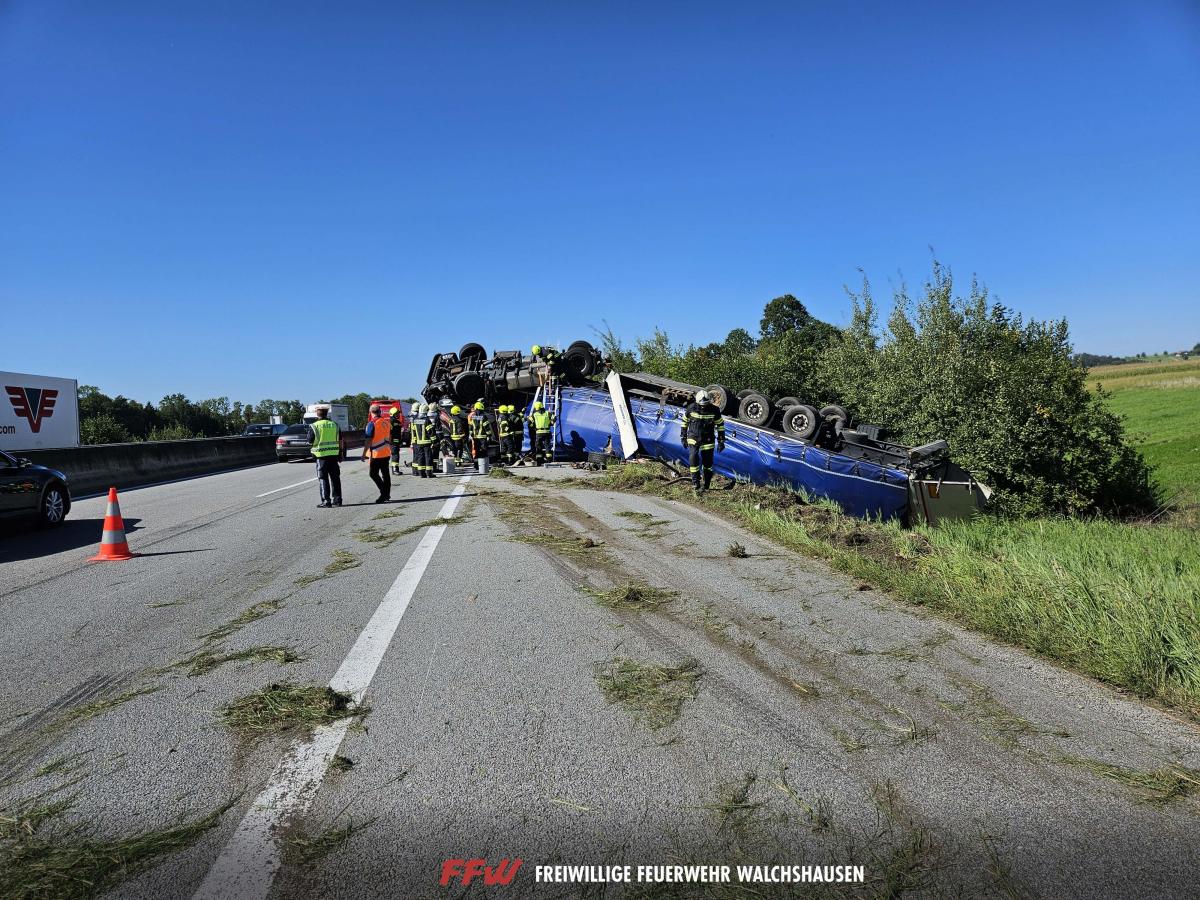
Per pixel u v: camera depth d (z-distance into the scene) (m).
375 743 3.54
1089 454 14.18
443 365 24.41
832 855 2.64
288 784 3.17
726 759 3.34
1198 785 3.11
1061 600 5.21
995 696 4.04
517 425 19.44
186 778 3.25
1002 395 14.38
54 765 3.40
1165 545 9.36
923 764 3.29
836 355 22.03
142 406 61.19
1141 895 2.42
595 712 3.85
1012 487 14.45
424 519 10.64
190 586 6.96
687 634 5.12
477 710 3.89
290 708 3.95
